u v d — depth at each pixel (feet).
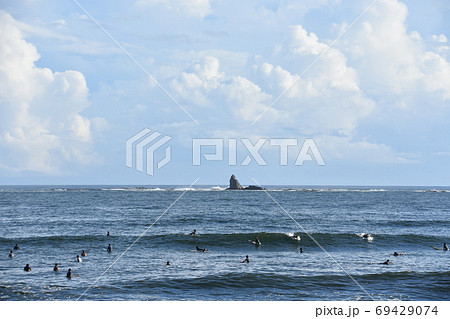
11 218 214.07
